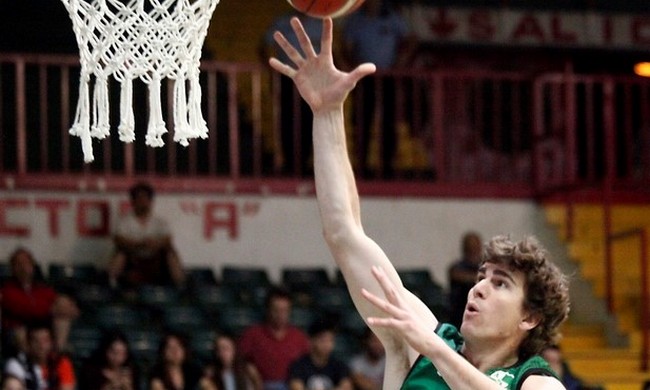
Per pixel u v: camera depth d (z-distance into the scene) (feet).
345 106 72.79
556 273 22.03
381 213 66.59
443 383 21.89
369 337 54.39
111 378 50.21
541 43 86.94
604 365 61.52
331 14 23.65
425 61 86.02
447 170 78.33
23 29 72.38
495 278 21.95
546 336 22.02
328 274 65.26
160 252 61.05
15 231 62.95
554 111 69.92
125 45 25.17
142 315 58.23
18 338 50.65
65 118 63.98
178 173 67.87
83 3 25.20
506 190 67.82
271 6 81.97
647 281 61.00
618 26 88.33
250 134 72.18
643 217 68.69
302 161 69.26
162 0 27.91
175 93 25.27
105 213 63.82
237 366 52.06
